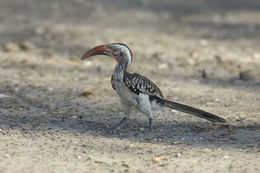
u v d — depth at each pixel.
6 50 22.84
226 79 18.59
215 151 10.43
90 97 15.62
